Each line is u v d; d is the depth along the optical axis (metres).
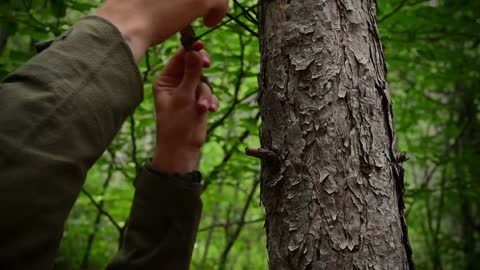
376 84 0.83
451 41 2.70
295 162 0.79
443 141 3.99
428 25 2.43
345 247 0.74
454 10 2.38
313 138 0.79
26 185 0.36
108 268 0.74
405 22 2.41
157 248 0.72
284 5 0.86
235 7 1.95
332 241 0.74
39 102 0.39
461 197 3.33
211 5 0.52
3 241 0.37
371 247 0.75
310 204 0.77
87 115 0.40
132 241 0.74
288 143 0.80
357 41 0.84
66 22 2.21
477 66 2.82
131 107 0.44
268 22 0.89
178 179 0.73
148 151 2.95
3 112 0.38
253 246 5.70
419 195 3.29
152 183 0.73
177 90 0.73
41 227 0.38
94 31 0.43
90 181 3.88
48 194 0.37
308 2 0.84
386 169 0.80
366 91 0.82
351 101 0.80
